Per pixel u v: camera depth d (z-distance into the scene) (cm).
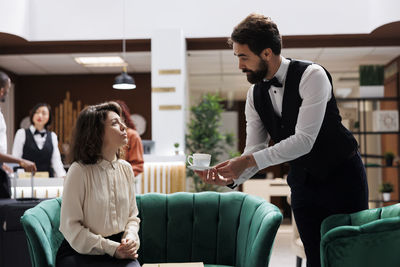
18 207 308
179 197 300
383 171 934
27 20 720
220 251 286
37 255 204
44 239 209
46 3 727
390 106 870
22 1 702
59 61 869
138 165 417
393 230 159
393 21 637
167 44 699
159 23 723
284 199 838
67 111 1005
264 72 207
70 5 727
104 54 806
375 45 738
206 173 218
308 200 220
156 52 700
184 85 719
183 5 722
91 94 1008
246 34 197
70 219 209
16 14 691
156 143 697
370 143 945
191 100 1168
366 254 161
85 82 1009
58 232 244
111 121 224
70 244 210
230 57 823
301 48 760
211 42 750
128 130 422
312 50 784
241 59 205
